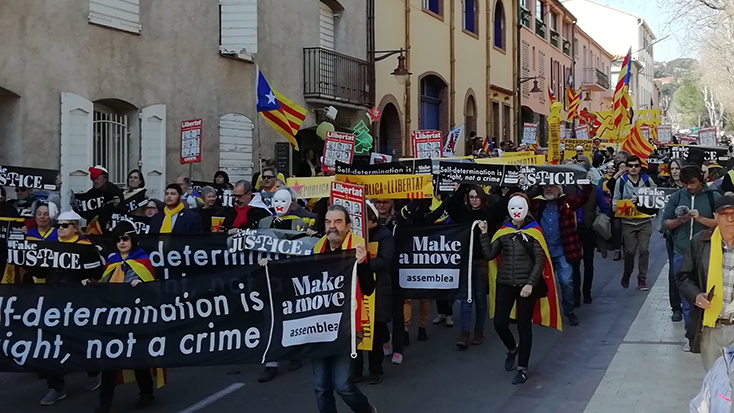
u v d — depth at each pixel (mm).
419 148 13336
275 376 8484
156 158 15477
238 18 16734
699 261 6125
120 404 7582
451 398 7621
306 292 6281
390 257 7711
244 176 17688
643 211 11703
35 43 13086
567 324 10594
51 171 10391
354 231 7016
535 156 11969
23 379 8625
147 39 15227
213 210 12008
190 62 16188
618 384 7746
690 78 84438
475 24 31172
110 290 6547
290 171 18797
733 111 62688
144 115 15156
